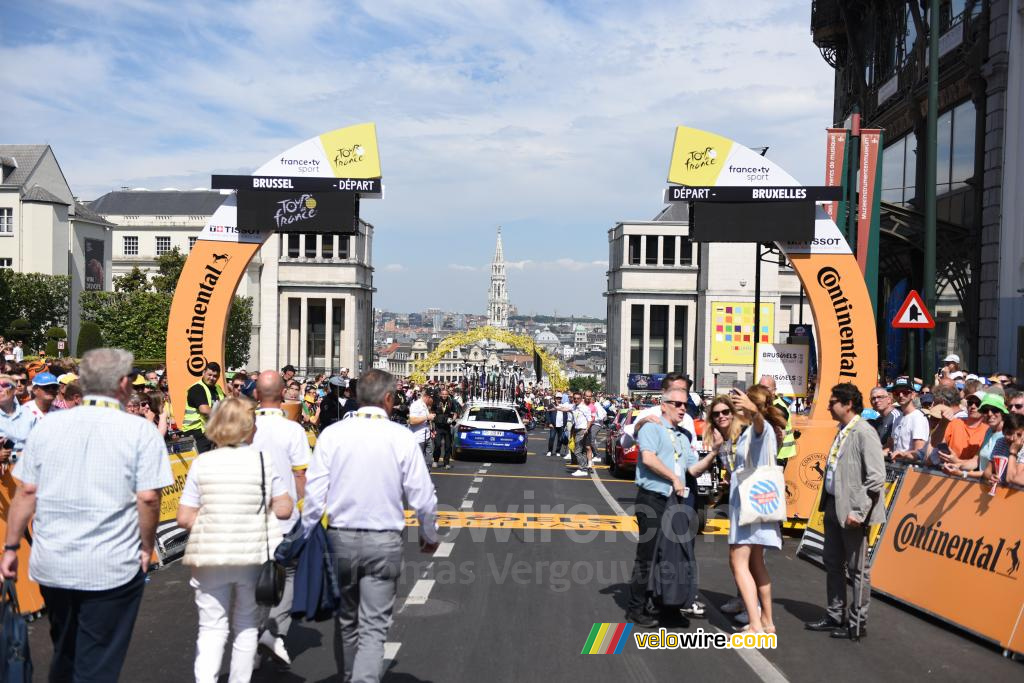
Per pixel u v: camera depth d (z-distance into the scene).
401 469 5.60
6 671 4.93
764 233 13.32
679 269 82.94
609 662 6.54
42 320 60.09
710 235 13.41
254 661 6.28
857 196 17.56
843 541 7.47
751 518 7.18
